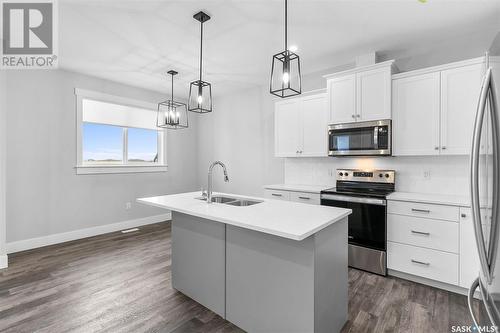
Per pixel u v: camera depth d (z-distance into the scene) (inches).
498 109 38.7
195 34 109.0
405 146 111.6
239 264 74.5
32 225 139.1
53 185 146.1
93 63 139.7
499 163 37.9
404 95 111.6
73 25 101.6
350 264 115.4
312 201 129.0
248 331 72.8
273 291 67.1
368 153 118.3
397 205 103.7
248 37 111.7
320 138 138.6
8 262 119.8
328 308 67.0
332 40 114.0
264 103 180.2
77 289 95.9
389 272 108.3
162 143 200.7
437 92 104.0
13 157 133.0
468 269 89.0
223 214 71.6
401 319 78.3
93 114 164.2
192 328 74.7
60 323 76.0
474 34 108.0
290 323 64.2
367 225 110.7
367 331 73.1
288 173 165.8
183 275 92.6
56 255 128.8
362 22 99.3
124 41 114.9
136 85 178.7
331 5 88.7
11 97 132.3
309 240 60.5
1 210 114.1
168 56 131.1
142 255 129.8
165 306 85.5
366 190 124.1
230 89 190.1
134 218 183.0
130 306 85.4
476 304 85.0
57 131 147.3
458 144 99.9
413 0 85.7
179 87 183.8
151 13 93.6
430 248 96.4
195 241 87.8
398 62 127.8
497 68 39.3
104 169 166.6
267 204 86.7
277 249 66.1
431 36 110.2
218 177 210.7
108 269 113.3
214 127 213.3
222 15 95.0
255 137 186.4
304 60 136.5
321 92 138.0
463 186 108.6
